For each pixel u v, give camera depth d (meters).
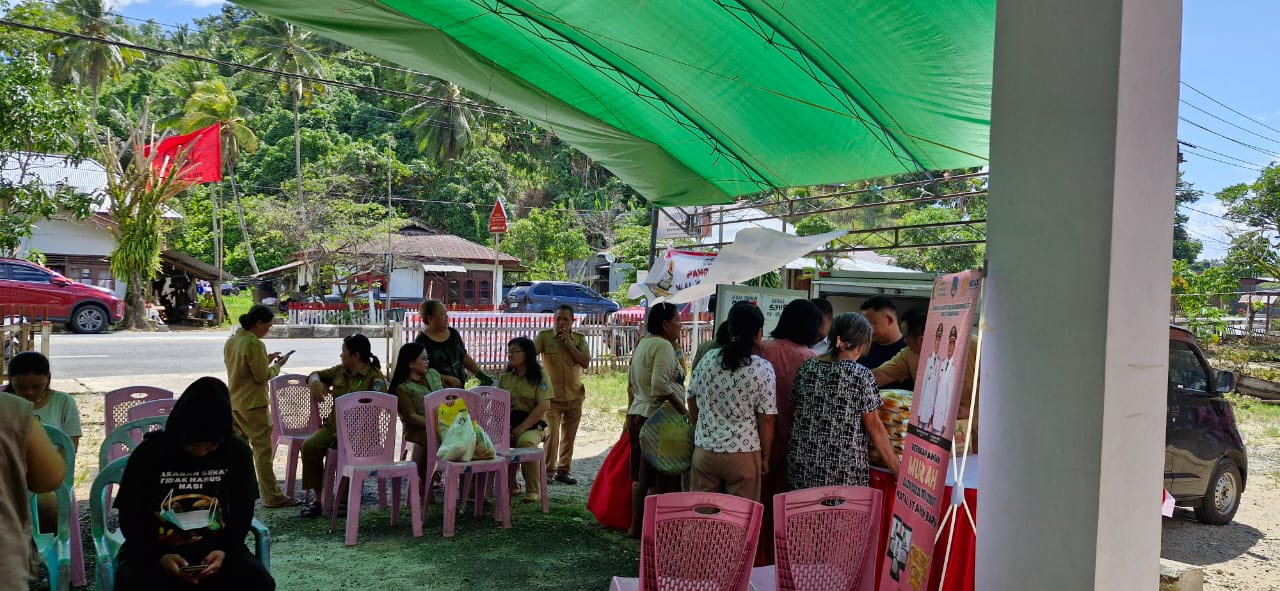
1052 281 2.90
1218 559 6.10
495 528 6.00
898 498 3.57
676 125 8.30
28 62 14.72
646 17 6.21
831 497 3.39
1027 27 3.01
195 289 30.22
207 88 40.44
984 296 3.19
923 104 6.34
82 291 22.12
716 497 3.24
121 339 20.70
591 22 6.34
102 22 39.03
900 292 7.79
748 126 7.82
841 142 7.59
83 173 29.59
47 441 2.97
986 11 4.96
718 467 4.37
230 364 6.24
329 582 4.82
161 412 5.60
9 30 15.12
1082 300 2.80
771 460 4.71
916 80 6.01
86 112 16.25
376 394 5.85
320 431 6.20
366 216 37.78
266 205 34.25
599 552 5.51
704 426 4.46
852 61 6.02
